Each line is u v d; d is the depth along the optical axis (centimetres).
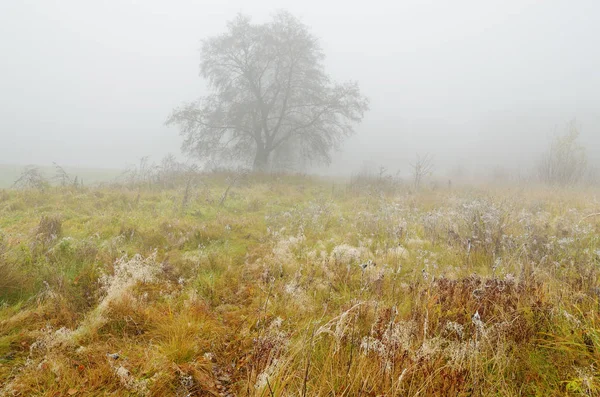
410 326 290
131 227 640
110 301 336
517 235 580
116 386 239
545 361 256
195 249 587
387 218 780
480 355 252
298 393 218
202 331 314
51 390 227
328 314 348
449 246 582
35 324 310
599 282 357
